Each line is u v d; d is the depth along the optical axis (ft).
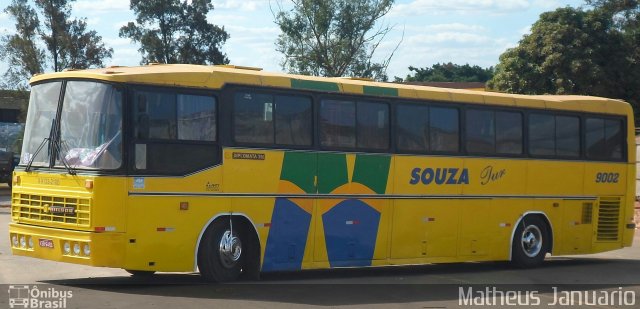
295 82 44.34
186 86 40.16
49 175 39.04
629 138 62.03
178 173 39.63
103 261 37.19
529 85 122.83
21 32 165.68
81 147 38.50
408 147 49.37
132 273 46.03
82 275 45.16
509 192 54.65
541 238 56.85
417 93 49.96
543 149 56.65
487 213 53.47
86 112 38.75
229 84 41.78
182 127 39.91
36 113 41.11
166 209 39.17
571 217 58.34
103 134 37.99
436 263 55.52
